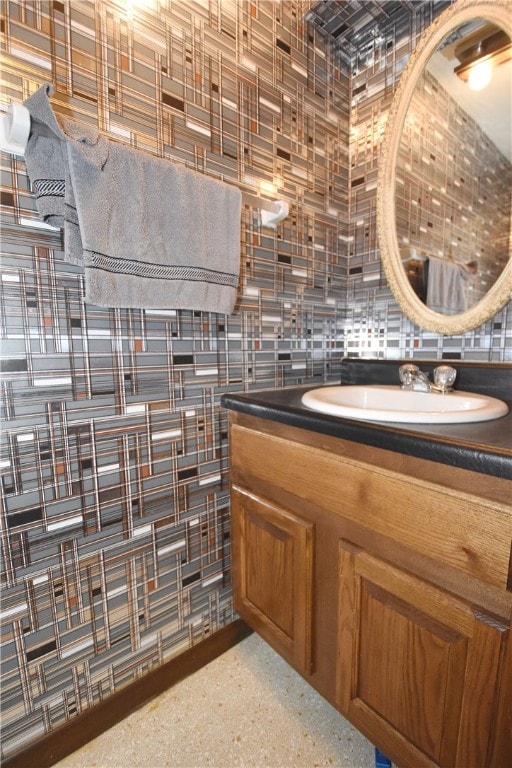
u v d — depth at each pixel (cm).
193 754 87
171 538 103
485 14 97
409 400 102
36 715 83
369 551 69
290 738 90
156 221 86
